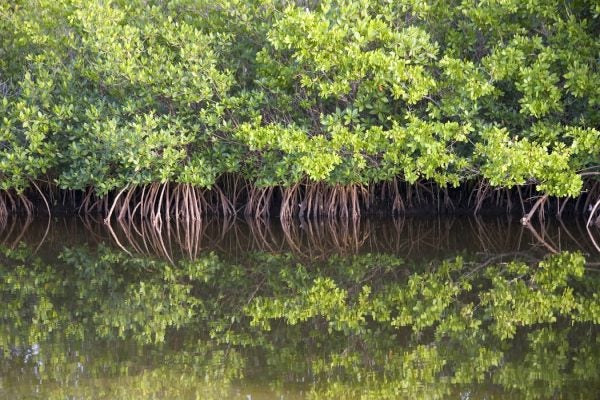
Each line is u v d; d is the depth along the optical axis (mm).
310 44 23422
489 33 24734
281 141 24453
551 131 23422
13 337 15453
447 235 25812
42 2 27656
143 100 26531
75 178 27750
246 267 22078
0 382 13000
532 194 28500
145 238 26828
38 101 27375
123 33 26125
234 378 13078
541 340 14906
